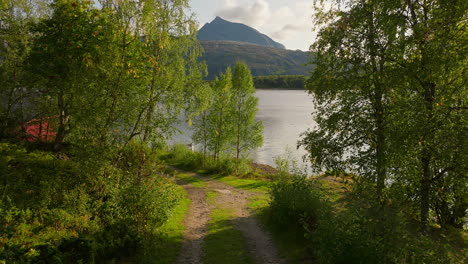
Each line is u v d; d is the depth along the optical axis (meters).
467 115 10.30
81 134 12.78
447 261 6.23
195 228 13.24
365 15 12.66
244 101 32.66
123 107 14.03
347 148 13.78
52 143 18.25
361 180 11.95
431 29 10.81
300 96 172.88
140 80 15.59
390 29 11.34
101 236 8.62
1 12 18.45
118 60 13.95
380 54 12.32
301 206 11.48
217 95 31.42
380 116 12.55
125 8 13.95
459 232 13.41
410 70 11.34
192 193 21.02
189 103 18.36
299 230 11.05
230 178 28.09
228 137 32.19
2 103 19.05
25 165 12.85
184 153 36.88
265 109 99.94
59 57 15.41
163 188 13.34
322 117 15.20
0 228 7.30
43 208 9.43
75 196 10.39
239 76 32.06
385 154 11.52
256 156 41.06
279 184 14.07
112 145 13.25
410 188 12.12
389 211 7.54
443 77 11.45
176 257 9.77
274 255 9.80
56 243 7.48
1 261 6.07
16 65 18.34
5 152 14.04
